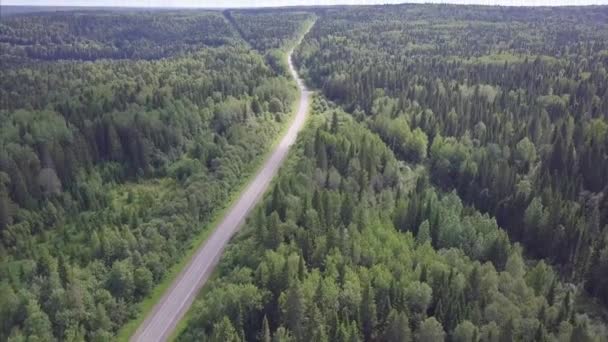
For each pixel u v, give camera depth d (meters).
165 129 174.75
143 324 103.69
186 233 130.62
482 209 147.25
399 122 182.12
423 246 111.56
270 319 97.19
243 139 177.62
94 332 98.50
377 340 93.69
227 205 147.00
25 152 148.75
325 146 155.00
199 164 161.75
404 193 143.12
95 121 170.88
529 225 132.50
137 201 146.50
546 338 91.12
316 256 107.06
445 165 164.75
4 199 131.75
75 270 108.50
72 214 142.88
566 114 192.62
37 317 96.81
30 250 126.19
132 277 109.62
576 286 117.38
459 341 90.56
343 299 95.38
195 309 103.31
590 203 143.25
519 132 180.38
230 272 110.00
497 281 103.12
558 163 159.50
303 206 120.88
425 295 96.88
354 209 121.12
